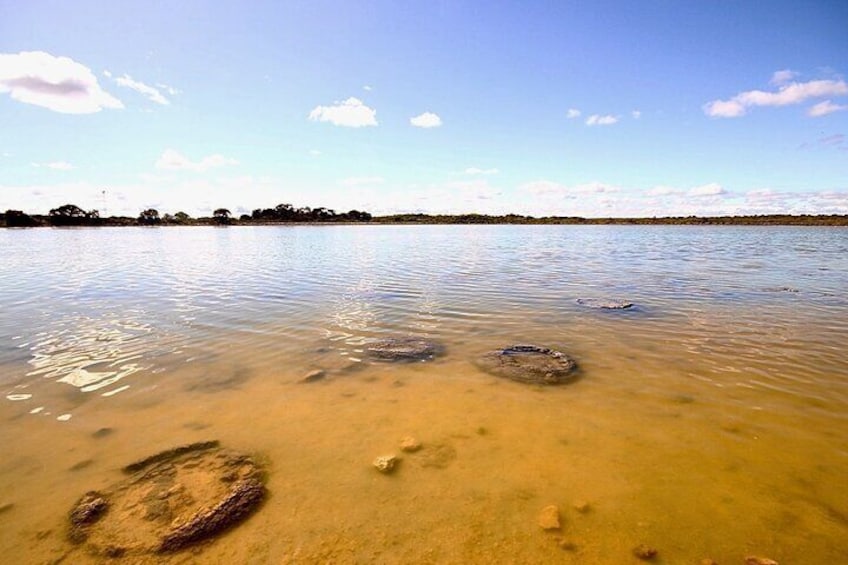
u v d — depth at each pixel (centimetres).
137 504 338
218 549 294
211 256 2459
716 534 306
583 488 360
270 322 905
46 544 297
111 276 1602
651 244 3556
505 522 321
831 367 628
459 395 548
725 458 402
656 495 350
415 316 959
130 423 471
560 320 920
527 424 470
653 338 788
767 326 863
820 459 398
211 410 504
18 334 809
